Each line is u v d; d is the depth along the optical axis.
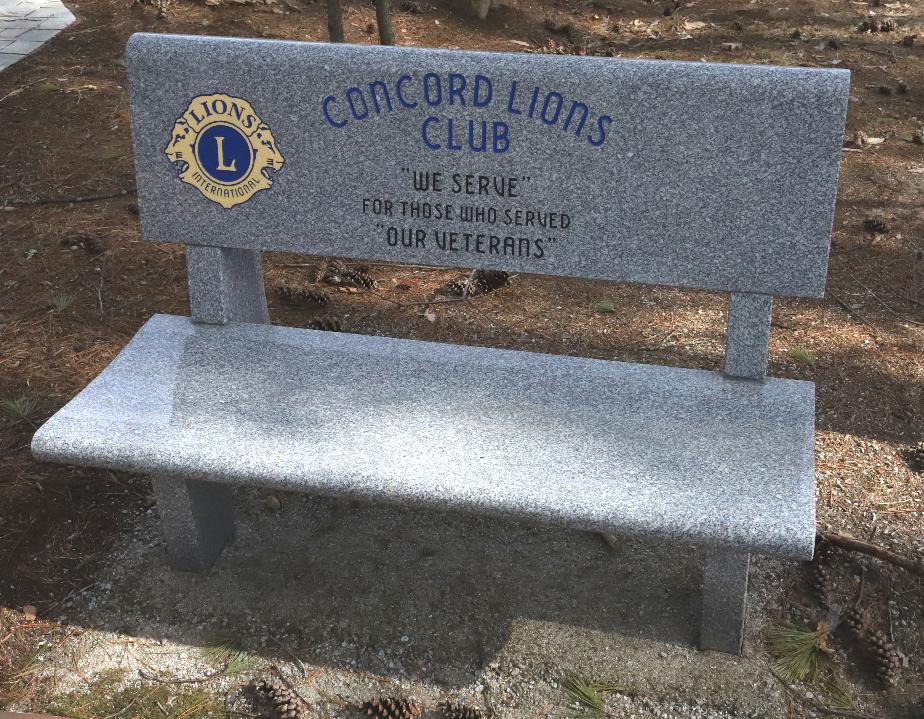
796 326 4.20
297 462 2.62
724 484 2.52
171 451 2.67
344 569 3.11
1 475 3.39
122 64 6.58
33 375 3.87
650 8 7.99
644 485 2.52
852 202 5.13
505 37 7.26
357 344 3.16
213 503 3.07
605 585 3.04
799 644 2.82
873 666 2.79
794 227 2.73
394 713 2.65
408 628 2.92
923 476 3.40
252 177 3.04
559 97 2.75
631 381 2.94
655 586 3.03
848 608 2.96
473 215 2.95
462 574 3.09
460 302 4.40
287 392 2.91
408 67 2.82
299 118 2.94
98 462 2.71
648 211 2.82
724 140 2.69
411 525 3.28
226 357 3.09
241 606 3.00
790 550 2.37
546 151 2.82
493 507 2.50
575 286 4.54
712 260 2.82
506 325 4.23
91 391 2.90
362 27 7.14
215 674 2.80
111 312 4.29
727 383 2.91
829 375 3.89
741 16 7.79
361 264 4.70
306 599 3.02
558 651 2.84
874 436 3.59
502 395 2.89
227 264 3.21
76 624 2.95
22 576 3.08
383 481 2.56
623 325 4.23
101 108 6.06
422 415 2.81
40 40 6.93
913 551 3.11
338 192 3.01
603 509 2.46
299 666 2.82
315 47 2.87
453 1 7.57
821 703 2.70
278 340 3.18
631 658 2.82
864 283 4.48
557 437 2.71
